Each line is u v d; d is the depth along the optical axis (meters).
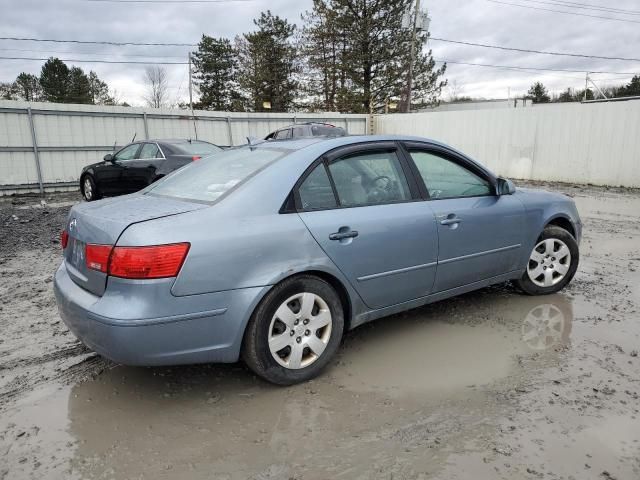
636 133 13.64
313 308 3.19
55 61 51.66
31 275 5.75
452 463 2.38
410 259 3.59
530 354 3.54
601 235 7.68
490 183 4.25
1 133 14.10
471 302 4.63
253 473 2.35
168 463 2.43
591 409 2.82
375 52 32.47
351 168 3.48
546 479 2.26
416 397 2.99
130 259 2.64
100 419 2.82
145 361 2.70
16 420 2.81
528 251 4.52
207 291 2.76
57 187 15.16
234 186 3.12
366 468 2.37
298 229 3.06
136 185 10.71
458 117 18.42
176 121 17.33
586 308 4.43
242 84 42.25
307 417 2.81
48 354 3.64
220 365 3.46
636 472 2.30
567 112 15.09
